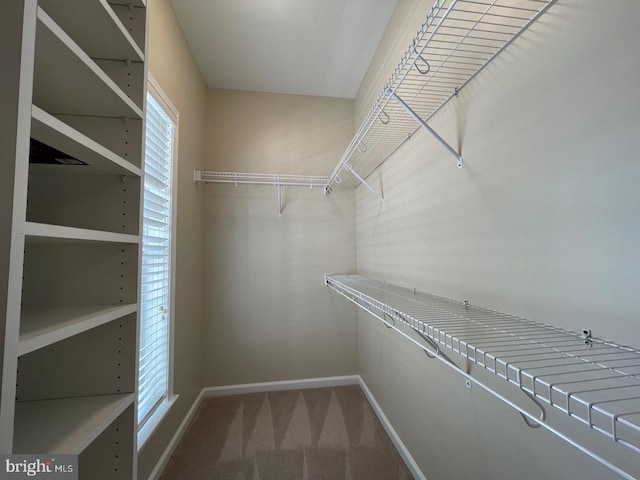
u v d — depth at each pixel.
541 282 0.68
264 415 1.91
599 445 0.54
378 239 1.90
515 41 0.76
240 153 2.31
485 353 0.53
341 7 1.58
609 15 0.53
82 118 0.78
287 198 2.35
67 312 0.66
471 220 0.95
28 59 0.42
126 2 0.81
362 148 1.58
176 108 1.62
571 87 0.60
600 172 0.55
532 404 0.69
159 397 1.46
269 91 2.37
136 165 0.79
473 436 0.94
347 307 2.39
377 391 1.93
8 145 0.41
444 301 1.07
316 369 2.33
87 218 0.77
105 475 0.73
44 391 0.71
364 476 1.40
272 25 1.70
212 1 1.53
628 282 0.50
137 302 0.77
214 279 2.21
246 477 1.39
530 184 0.71
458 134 1.02
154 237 1.41
